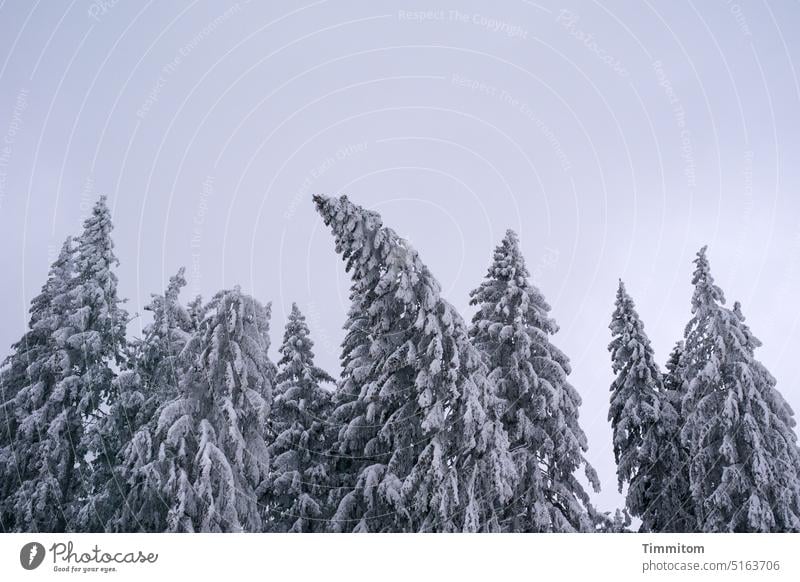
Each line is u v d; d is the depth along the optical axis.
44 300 24.09
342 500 17.55
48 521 19.55
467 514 14.91
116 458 19.89
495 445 15.55
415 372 17.09
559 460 18.69
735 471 20.19
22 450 20.95
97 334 21.20
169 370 20.61
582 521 17.80
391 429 16.81
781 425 20.80
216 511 14.98
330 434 20.70
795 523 19.36
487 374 19.34
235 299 17.45
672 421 22.70
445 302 16.59
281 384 21.97
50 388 22.03
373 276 17.17
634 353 22.92
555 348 20.38
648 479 23.03
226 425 16.16
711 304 22.58
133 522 16.50
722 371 21.92
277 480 19.38
